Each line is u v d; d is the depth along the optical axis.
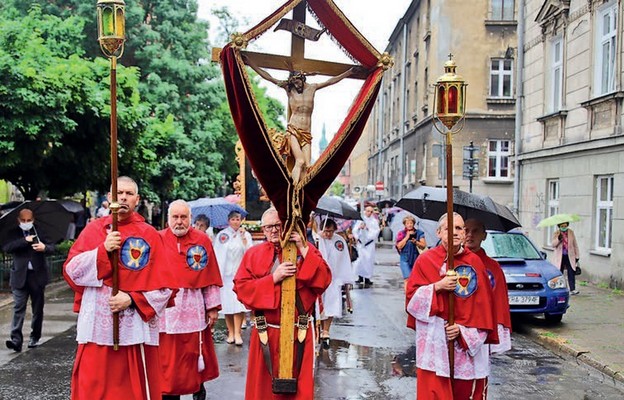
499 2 31.98
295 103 5.15
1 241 9.66
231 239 10.21
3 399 7.27
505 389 8.09
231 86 4.88
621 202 15.47
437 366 5.31
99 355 5.14
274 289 5.27
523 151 21.84
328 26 5.13
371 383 8.18
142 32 26.62
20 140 15.07
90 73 16.61
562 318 12.45
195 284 6.85
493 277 5.96
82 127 16.62
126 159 18.62
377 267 23.92
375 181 62.00
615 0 16.00
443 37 32.12
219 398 7.44
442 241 5.55
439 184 32.59
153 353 5.42
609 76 16.39
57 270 17.67
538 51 20.61
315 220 11.62
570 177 18.19
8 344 9.46
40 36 18.34
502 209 7.02
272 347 5.36
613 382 8.50
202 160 27.25
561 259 15.24
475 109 31.72
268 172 5.06
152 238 5.36
